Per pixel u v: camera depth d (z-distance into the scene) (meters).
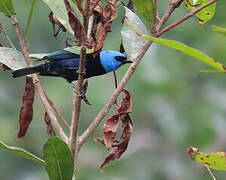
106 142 5.57
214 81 13.27
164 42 3.92
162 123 12.73
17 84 14.87
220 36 13.34
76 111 4.79
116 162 12.38
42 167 13.85
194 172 12.43
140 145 12.94
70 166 4.71
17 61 5.94
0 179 13.48
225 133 12.25
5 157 13.64
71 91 13.70
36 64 6.82
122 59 7.07
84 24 4.81
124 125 5.60
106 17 5.34
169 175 12.41
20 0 14.98
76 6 4.98
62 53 6.55
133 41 5.79
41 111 13.95
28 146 13.69
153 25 4.98
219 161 5.01
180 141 12.37
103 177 12.12
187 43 14.05
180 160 12.56
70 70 6.79
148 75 12.94
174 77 13.06
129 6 6.15
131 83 12.98
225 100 12.79
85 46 4.76
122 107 5.59
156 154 12.74
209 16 5.91
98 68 6.99
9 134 13.61
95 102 12.88
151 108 12.94
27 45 5.67
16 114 14.35
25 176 13.62
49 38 15.16
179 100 12.88
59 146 4.60
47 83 14.41
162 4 13.87
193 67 13.29
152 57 13.13
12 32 14.53
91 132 4.99
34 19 15.03
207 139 12.19
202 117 12.36
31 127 13.77
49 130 5.89
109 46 13.77
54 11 5.04
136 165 12.66
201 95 13.04
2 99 14.31
